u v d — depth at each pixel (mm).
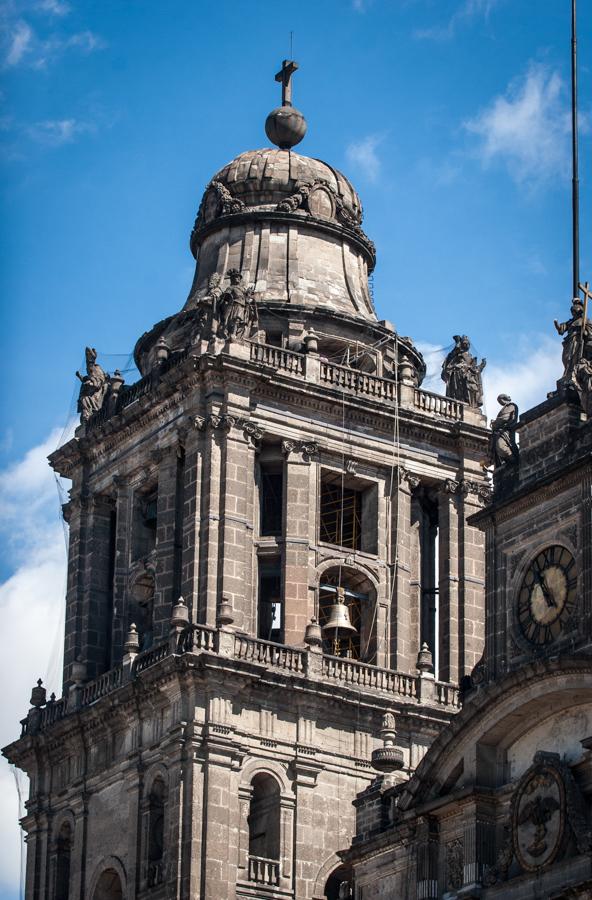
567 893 94188
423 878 102250
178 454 125688
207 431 124500
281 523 126125
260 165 135625
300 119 138125
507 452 104062
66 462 132625
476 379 132750
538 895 96438
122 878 120562
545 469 102250
